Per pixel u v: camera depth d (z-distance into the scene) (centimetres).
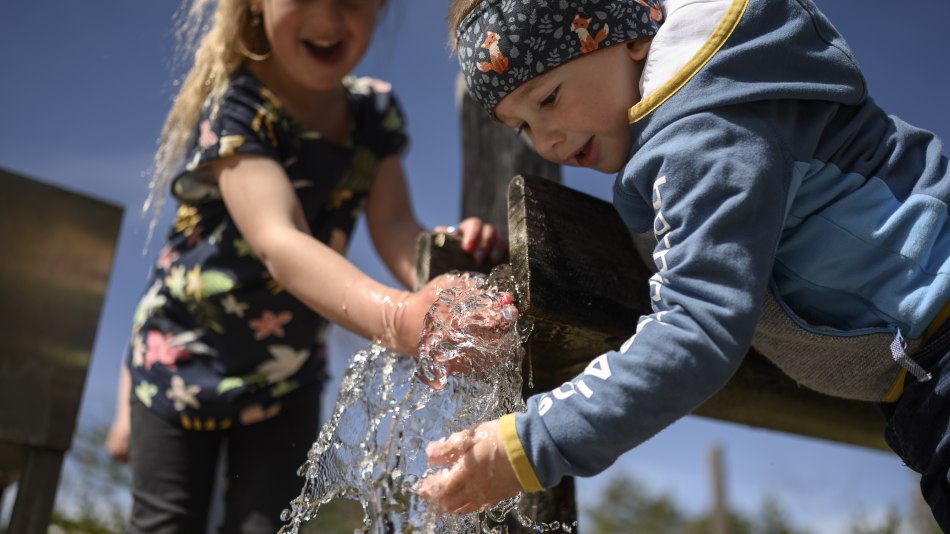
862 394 154
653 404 128
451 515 139
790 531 2072
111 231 265
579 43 145
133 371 245
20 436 238
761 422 220
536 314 153
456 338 144
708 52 141
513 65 147
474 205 332
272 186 218
